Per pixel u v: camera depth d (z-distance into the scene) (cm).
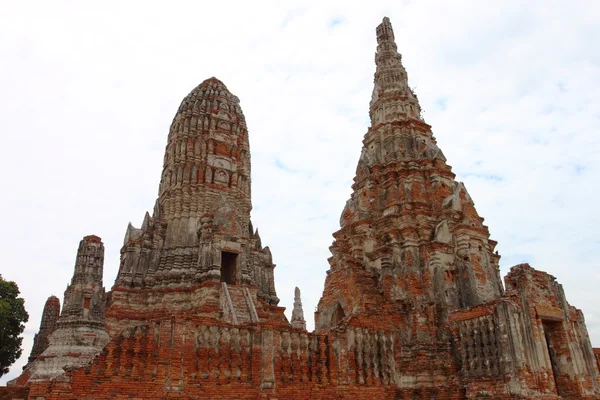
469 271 3325
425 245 3500
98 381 2167
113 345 2272
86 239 3503
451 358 3047
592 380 2975
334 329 2975
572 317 3125
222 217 5116
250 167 6266
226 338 2572
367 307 3256
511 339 2694
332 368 2842
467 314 3012
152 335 2373
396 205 3822
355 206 4091
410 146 4234
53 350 3003
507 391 2620
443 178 3972
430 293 3325
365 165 4222
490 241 3997
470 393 2811
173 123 6197
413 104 4591
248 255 5281
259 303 4909
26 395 2491
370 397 2919
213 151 5812
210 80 6500
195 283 4788
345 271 3541
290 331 2786
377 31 5259
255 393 2530
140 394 2228
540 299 2953
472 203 3725
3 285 5081
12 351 5047
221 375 2473
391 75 4762
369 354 3034
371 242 3778
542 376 2683
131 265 5100
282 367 2680
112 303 4769
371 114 4747
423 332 3170
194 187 5547
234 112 6325
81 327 3161
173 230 5344
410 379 3072
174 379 2311
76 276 3369
